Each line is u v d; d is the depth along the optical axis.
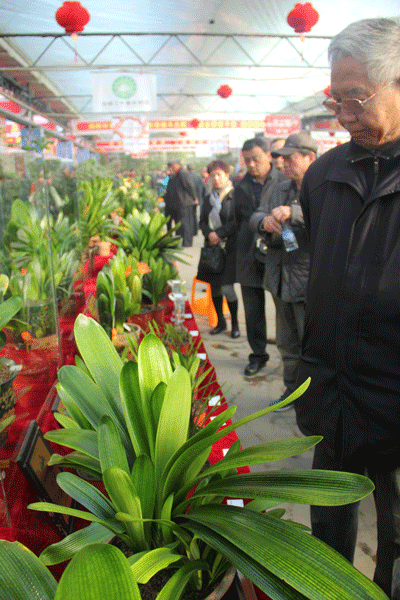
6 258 1.21
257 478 0.68
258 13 7.71
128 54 10.10
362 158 0.99
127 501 0.63
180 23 8.41
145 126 13.68
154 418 0.73
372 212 0.97
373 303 0.97
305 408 1.17
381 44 0.81
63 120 15.60
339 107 0.92
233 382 3.16
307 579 0.52
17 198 1.27
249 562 0.58
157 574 0.73
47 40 8.88
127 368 0.76
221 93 9.33
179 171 8.22
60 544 0.66
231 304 3.95
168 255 2.84
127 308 1.79
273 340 3.94
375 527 1.86
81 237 2.44
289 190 2.30
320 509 1.20
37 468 0.96
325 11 7.43
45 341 1.41
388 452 1.02
